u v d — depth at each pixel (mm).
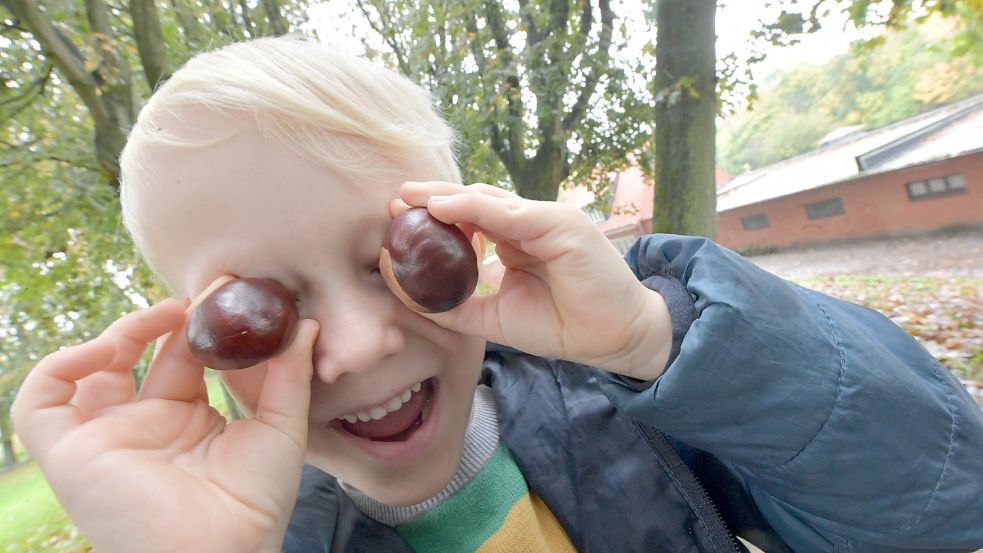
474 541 222
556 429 250
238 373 180
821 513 189
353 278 168
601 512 234
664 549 226
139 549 136
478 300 191
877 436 176
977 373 663
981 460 188
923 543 185
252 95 157
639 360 182
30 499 1182
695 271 189
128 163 181
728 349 172
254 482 153
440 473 200
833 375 177
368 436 199
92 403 156
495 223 161
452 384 198
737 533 260
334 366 160
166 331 169
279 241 158
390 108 193
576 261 166
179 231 162
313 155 160
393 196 174
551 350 183
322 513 236
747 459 183
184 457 155
